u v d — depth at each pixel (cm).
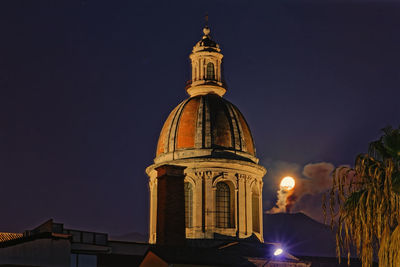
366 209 4291
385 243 4206
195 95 10212
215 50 10394
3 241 6538
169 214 7675
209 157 9544
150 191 10119
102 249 7419
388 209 4225
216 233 9275
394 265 4166
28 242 6225
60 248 6344
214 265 6894
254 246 9119
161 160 9856
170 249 7012
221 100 10119
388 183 4125
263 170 9969
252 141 10094
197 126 9750
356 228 4353
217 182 9525
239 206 9488
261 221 9862
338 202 4431
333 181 4459
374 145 4356
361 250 4400
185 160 9525
